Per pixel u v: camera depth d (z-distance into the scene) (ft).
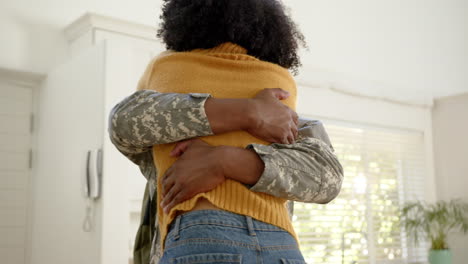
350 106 14.74
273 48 3.42
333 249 14.10
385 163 15.64
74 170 8.71
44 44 11.18
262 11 3.34
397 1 17.95
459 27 19.34
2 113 10.64
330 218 14.32
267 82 3.25
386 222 15.51
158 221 3.34
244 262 2.64
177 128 2.88
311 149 3.19
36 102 11.04
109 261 7.55
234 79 3.17
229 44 3.29
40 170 10.47
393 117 15.71
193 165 2.87
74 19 11.68
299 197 3.05
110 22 10.43
